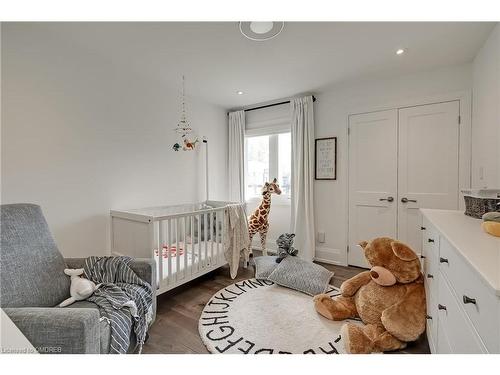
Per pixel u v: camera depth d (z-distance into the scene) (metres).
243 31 1.88
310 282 2.36
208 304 2.13
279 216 3.73
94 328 1.01
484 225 1.16
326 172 3.21
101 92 2.34
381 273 1.75
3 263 1.26
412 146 2.67
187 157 3.29
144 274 1.59
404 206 2.73
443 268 1.20
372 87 2.87
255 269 2.98
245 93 3.25
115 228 2.37
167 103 3.00
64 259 1.64
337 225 3.17
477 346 0.77
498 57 1.75
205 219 2.60
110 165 2.43
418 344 1.58
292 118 3.32
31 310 1.01
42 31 1.93
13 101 1.82
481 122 2.12
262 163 3.89
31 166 1.92
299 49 2.13
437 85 2.52
